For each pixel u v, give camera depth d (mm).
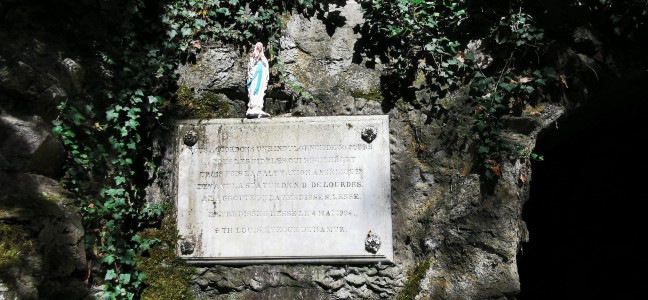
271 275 4652
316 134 4746
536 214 7871
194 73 4984
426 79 4906
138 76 4773
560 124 5129
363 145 4730
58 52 4355
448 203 4699
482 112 4707
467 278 4535
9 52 4039
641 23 4777
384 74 4973
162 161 4863
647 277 7195
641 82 5199
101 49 4684
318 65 5055
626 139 6945
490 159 4625
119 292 4398
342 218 4641
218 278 4660
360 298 4656
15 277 3553
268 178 4703
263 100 4898
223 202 4688
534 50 4801
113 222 4477
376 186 4672
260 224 4652
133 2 4891
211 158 4746
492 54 4832
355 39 5078
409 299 4598
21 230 3701
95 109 4527
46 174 4102
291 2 5148
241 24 5059
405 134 4891
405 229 4758
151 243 4664
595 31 4855
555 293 7750
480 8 4840
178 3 5016
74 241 4055
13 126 3912
